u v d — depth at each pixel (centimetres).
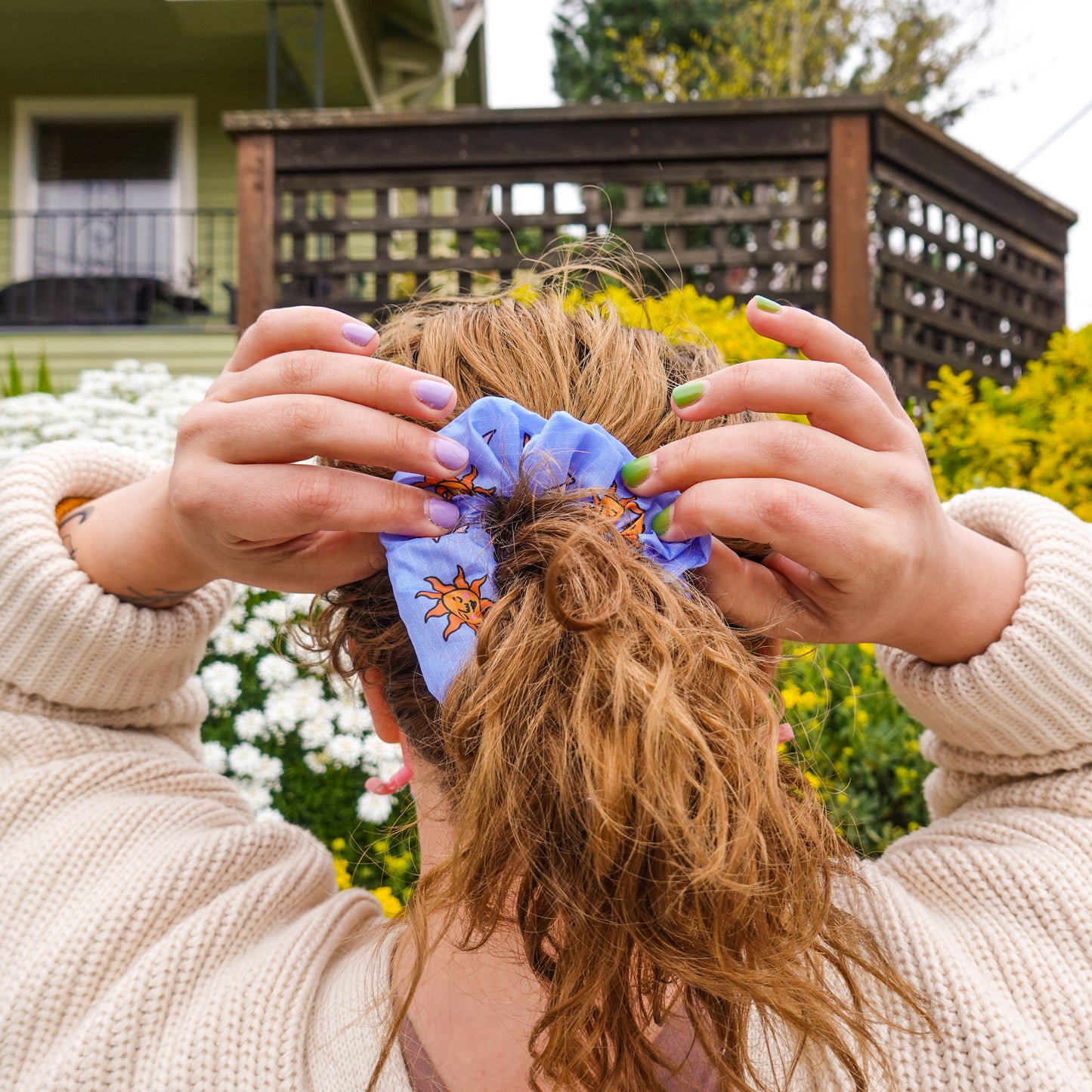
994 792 72
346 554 61
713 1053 55
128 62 684
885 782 167
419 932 55
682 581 58
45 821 68
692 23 1396
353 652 68
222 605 79
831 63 1059
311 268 360
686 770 49
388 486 54
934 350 393
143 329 568
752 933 52
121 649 73
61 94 707
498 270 356
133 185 711
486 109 349
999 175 400
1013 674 66
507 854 52
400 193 687
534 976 57
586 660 51
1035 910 60
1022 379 316
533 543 55
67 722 75
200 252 709
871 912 62
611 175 353
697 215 352
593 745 49
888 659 75
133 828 68
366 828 165
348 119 353
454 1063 59
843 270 338
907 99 1104
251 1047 57
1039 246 441
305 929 66
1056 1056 54
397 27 718
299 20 607
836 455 53
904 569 54
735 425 55
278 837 73
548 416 63
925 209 378
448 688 55
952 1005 56
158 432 222
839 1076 58
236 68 696
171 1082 55
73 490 82
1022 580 68
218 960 62
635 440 63
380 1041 60
